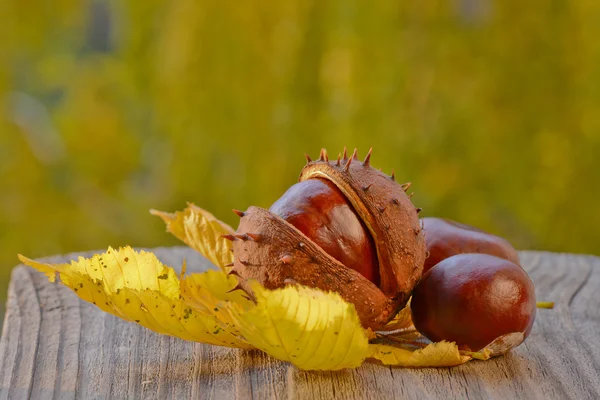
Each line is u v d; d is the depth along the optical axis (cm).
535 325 48
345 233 43
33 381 44
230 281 47
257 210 44
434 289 45
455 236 48
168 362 45
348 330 41
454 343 43
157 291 43
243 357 45
